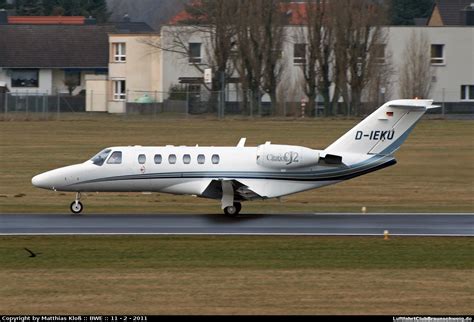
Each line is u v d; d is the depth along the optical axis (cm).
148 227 13538
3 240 12450
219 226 13688
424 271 10856
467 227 13812
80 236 12712
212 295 9619
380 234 13038
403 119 14912
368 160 14900
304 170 14825
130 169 14862
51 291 9775
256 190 14750
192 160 14850
